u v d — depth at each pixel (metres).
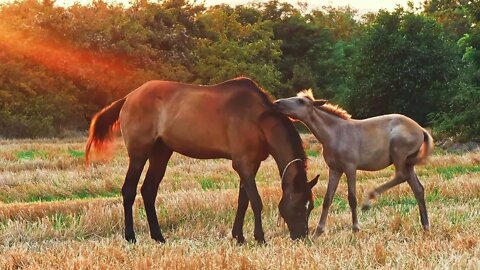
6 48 42.47
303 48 65.94
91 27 45.59
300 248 8.01
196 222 11.63
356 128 10.20
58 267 7.61
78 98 44.94
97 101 45.69
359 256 7.57
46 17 44.50
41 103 42.00
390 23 41.59
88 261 7.51
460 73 38.34
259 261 7.31
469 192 13.84
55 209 12.18
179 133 9.94
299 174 9.52
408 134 10.27
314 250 8.04
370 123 10.30
